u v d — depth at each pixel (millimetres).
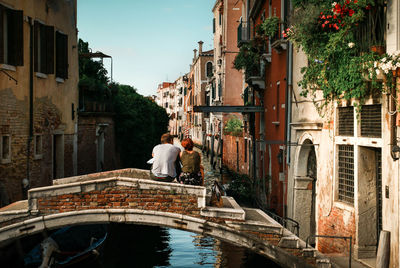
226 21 33781
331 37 8070
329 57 8484
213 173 30156
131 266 11109
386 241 6859
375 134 7629
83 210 7535
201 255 12047
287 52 12773
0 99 10148
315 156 11289
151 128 23312
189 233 14820
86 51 22391
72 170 15070
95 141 17766
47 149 12867
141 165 22406
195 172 7855
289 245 7680
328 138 9359
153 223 7578
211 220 7609
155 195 7633
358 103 7930
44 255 9711
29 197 7523
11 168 10633
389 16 6906
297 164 11680
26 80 11398
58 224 7484
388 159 7035
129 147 21859
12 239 7441
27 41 11438
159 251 12492
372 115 7730
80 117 16312
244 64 17922
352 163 8469
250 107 18172
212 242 13562
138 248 12852
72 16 15117
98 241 11234
